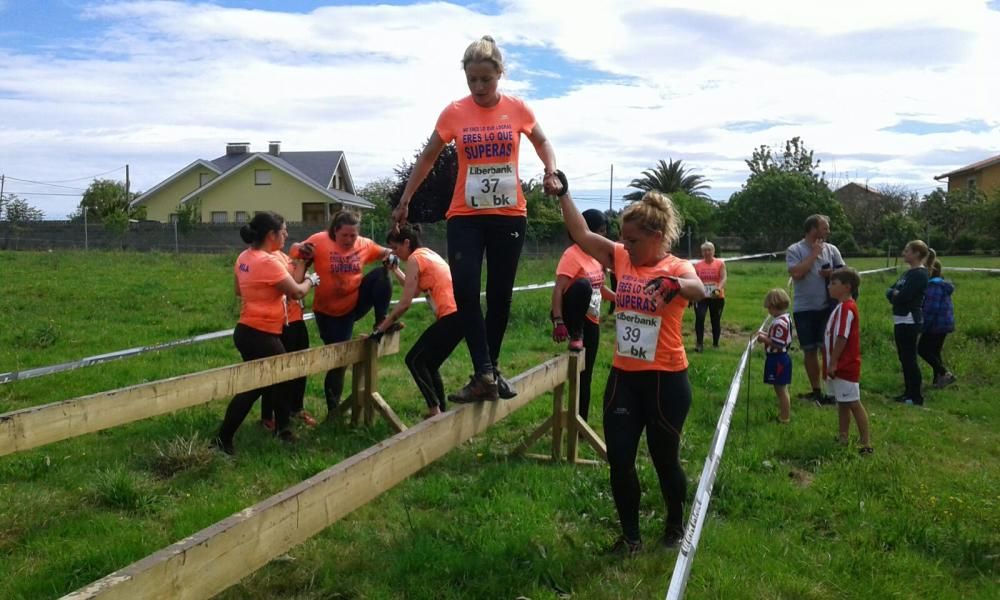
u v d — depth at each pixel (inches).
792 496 208.4
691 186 2807.6
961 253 1706.4
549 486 208.8
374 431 255.1
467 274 173.0
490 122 170.1
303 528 114.4
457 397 175.8
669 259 161.8
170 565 90.0
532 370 211.5
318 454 232.2
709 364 412.5
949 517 196.1
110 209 1904.5
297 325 270.4
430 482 208.4
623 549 169.8
